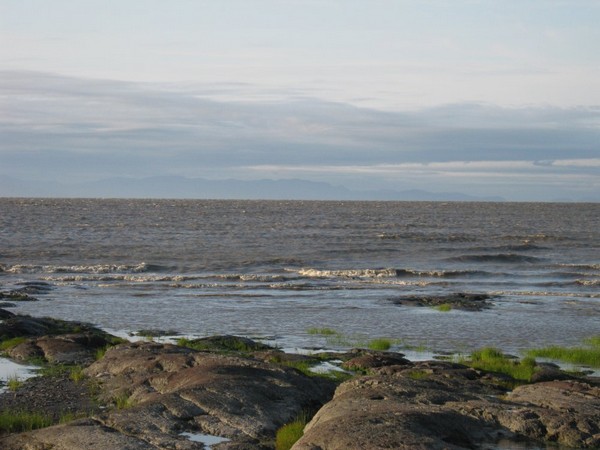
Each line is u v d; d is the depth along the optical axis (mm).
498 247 83125
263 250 77375
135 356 21984
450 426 13594
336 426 12867
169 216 148750
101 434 13734
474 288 51688
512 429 14320
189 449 13336
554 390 17047
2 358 24812
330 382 19188
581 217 177125
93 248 76062
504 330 33500
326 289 49562
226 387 16594
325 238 93750
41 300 42625
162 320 35656
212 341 27625
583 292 49656
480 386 19484
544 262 71062
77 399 18844
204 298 44375
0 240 82938
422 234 102438
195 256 70750
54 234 93125
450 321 35938
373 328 33688
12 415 16750
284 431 14281
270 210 196750
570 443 13812
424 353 27453
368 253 76312
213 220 134875
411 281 55219
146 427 14406
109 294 45938
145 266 61625
